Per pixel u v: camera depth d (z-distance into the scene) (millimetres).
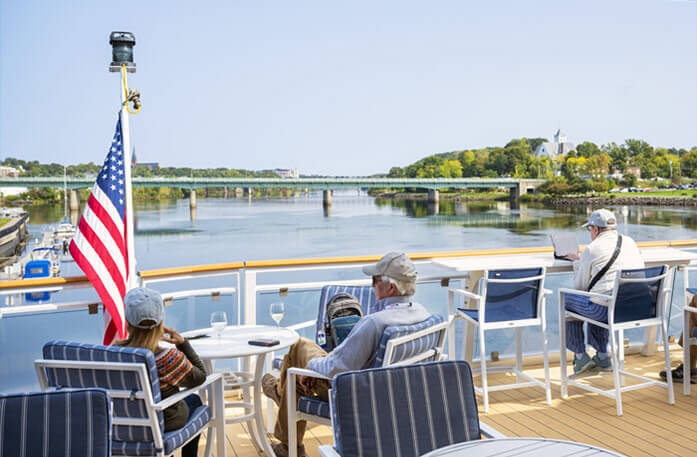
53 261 29266
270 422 3643
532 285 3992
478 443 1799
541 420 3717
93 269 3707
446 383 1987
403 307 2621
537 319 4020
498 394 4223
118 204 3943
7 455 1715
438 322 2652
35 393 1759
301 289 4270
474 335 4559
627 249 3973
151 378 2250
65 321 3701
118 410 2293
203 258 54469
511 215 55469
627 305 3855
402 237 55844
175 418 2455
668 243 5156
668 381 3943
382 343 2420
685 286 5199
